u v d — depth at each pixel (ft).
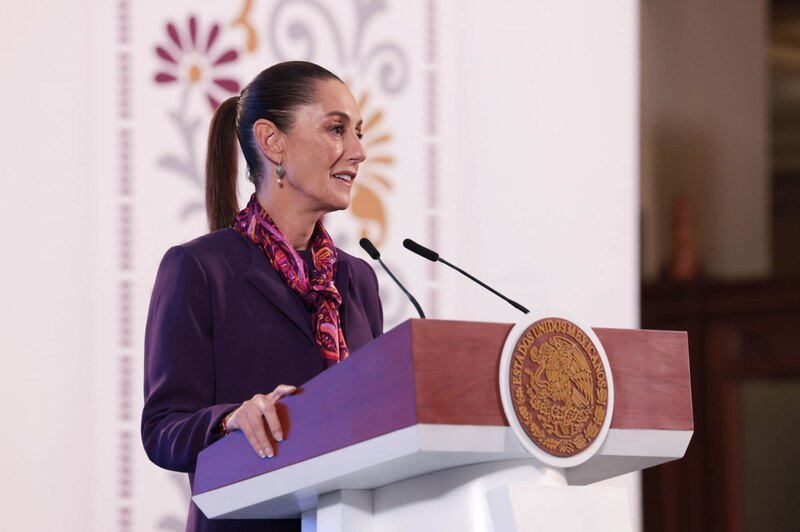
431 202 29.25
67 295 26.66
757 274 61.41
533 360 13.66
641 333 14.82
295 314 18.44
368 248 17.87
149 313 18.49
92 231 26.96
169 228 27.43
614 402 14.32
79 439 26.43
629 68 30.86
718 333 61.41
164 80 27.66
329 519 15.15
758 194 61.72
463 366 13.20
